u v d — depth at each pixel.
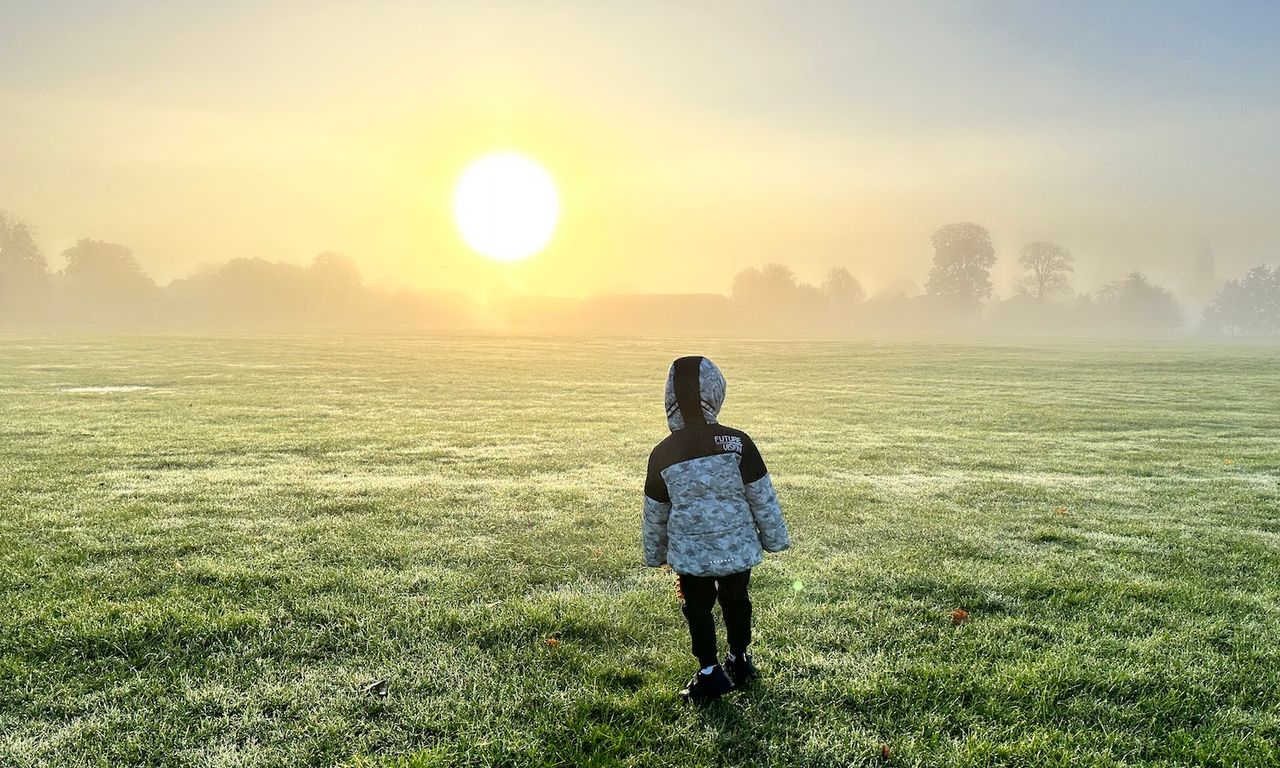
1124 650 5.25
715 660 4.31
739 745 3.99
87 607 5.64
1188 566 7.23
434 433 15.79
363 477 11.12
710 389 4.23
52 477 10.71
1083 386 29.55
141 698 4.36
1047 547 7.86
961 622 5.71
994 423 18.52
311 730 4.05
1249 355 57.56
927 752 3.96
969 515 9.20
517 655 5.00
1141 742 4.09
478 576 6.59
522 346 60.28
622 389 26.36
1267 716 4.38
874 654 5.12
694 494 4.09
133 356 41.34
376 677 4.66
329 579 6.41
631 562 7.04
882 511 9.36
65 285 131.62
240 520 8.41
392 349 53.19
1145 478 11.84
